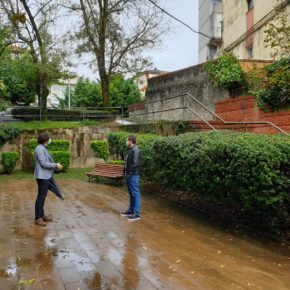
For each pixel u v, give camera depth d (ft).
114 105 106.63
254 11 58.39
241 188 20.08
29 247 18.92
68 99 121.08
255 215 22.61
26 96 95.04
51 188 25.20
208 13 94.12
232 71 42.45
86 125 60.29
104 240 20.13
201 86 48.70
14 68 59.36
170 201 30.99
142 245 19.20
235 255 17.60
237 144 20.22
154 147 29.84
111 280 14.64
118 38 73.51
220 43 81.71
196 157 23.39
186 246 18.99
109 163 44.11
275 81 32.24
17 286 14.08
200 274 15.30
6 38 51.70
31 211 28.12
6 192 37.50
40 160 23.58
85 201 31.81
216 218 24.73
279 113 32.45
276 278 14.92
